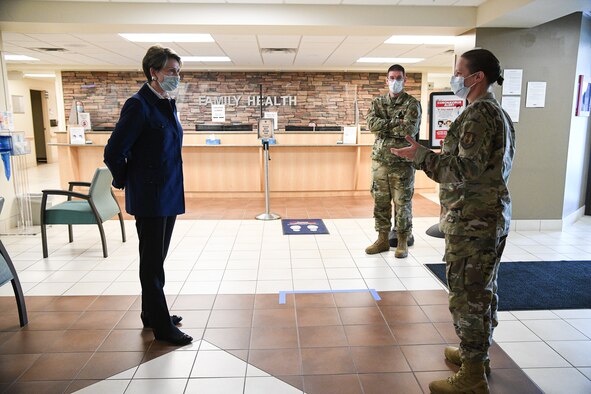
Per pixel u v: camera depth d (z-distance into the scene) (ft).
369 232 16.10
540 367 7.23
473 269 6.00
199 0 14.93
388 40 21.67
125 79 34.47
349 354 7.64
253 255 13.34
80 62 30.12
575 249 13.97
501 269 11.96
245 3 15.19
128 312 9.37
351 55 27.32
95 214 12.95
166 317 8.02
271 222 17.75
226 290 10.55
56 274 11.73
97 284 11.00
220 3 15.17
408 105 12.26
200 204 21.67
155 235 7.72
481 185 5.89
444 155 5.98
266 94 35.76
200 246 14.37
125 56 27.17
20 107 38.04
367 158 23.44
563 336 8.27
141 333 8.43
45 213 12.94
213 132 23.16
